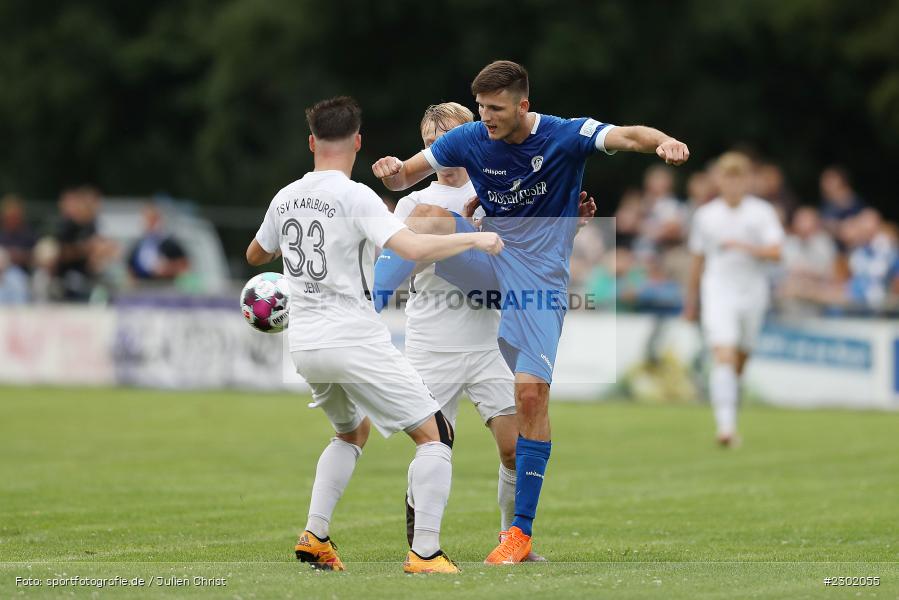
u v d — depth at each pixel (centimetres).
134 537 2636
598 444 4397
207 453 4100
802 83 9375
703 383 5769
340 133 2148
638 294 6031
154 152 10681
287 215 2145
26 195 10862
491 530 2780
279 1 9381
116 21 10806
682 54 9131
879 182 9712
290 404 5684
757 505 3134
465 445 4353
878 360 5616
